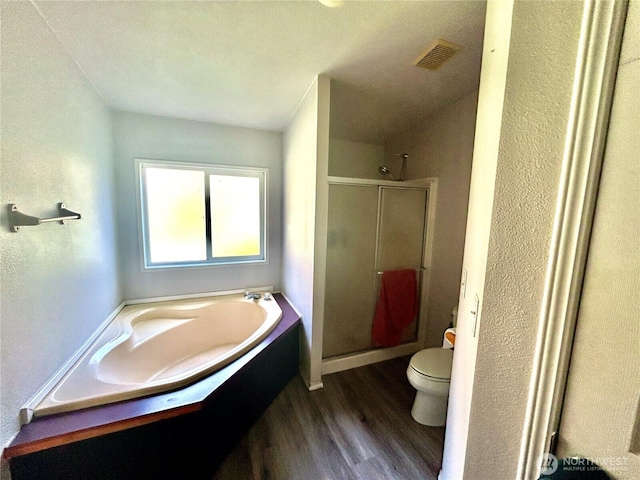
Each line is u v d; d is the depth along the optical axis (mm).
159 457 1167
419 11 1159
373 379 2145
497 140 719
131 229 2271
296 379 2139
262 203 2750
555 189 555
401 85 1817
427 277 2447
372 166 3025
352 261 2227
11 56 995
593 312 496
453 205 2152
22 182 1055
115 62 1501
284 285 2736
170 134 2314
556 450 565
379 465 1403
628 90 443
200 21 1200
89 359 1498
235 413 1488
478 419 774
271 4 1108
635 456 442
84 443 1045
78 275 1504
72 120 1448
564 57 539
